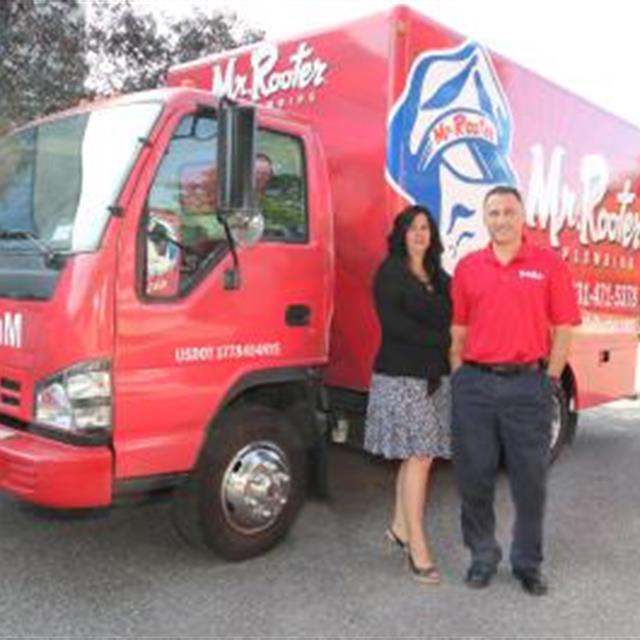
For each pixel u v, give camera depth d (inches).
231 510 202.2
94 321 174.1
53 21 480.1
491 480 194.1
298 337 209.2
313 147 213.9
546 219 285.0
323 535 226.1
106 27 559.8
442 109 235.8
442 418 198.4
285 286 205.3
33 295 179.9
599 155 316.2
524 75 271.9
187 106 187.5
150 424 182.7
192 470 192.7
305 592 191.0
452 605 186.4
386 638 171.3
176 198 185.6
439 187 235.1
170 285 184.5
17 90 464.4
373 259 225.6
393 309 194.7
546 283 187.8
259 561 207.5
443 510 251.3
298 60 240.4
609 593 195.2
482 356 189.0
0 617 175.8
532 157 276.2
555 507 259.9
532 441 189.5
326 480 224.7
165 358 184.1
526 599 190.4
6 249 191.0
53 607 180.7
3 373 186.5
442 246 207.8
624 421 402.3
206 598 186.4
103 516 210.8
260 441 205.9
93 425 175.2
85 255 175.6
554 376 190.9
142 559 206.1
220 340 193.0
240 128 179.8
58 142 199.0
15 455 173.6
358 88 227.9
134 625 173.8
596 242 317.4
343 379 232.5
